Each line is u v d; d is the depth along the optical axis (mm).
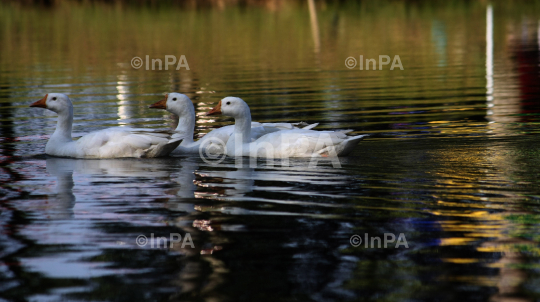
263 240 8031
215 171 11789
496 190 10023
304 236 8156
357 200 9625
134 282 6980
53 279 7062
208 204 9562
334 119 17609
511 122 16391
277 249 7758
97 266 7383
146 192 10312
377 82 24656
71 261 7520
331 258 7488
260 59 32406
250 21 50688
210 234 8297
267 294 6672
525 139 14266
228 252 7703
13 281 7039
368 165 11969
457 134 15062
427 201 9516
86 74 27938
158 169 12055
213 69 29203
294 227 8477
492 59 30453
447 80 24703
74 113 19141
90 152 13258
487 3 60875
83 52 35719
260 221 8727
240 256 7578
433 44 36938
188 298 6617
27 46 38844
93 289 6832
